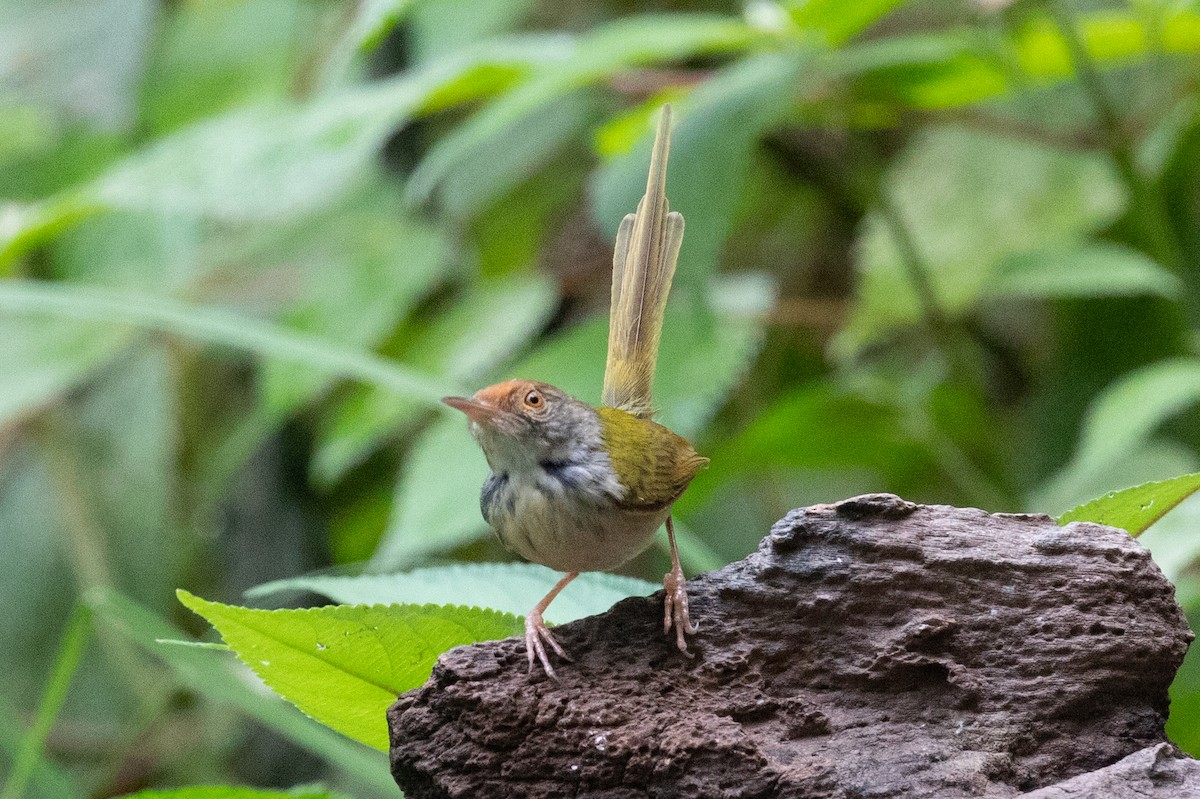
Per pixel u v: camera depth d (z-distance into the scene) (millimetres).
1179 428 11867
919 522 5363
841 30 9016
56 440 13266
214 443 14141
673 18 9719
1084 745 4969
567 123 13148
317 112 9508
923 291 10742
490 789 4973
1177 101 10914
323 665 5078
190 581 14039
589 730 4910
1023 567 5168
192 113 13812
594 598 6191
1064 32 9664
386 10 8258
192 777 12250
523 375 9734
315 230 12328
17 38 11766
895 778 4746
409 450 13477
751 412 14008
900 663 5070
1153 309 12211
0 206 12203
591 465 5914
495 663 5094
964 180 11438
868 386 10969
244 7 14008
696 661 5152
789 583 5242
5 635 13258
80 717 12945
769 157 14062
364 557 13984
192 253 12883
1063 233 11055
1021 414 13438
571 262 13297
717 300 10922
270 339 7531
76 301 7453
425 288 11547
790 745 4953
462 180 13305
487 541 13250
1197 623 9617
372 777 5984
